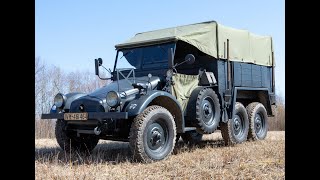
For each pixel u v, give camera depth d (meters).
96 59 6.60
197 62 7.41
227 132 7.38
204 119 6.43
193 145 7.25
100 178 3.89
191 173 4.19
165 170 4.51
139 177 4.04
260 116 8.74
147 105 5.46
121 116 4.98
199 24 7.22
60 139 6.26
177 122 5.88
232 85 7.60
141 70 6.65
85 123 5.66
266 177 3.91
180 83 6.23
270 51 9.21
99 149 6.89
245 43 8.15
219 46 7.22
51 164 4.90
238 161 4.88
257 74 8.57
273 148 6.24
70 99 6.07
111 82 6.61
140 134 5.09
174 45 6.48
